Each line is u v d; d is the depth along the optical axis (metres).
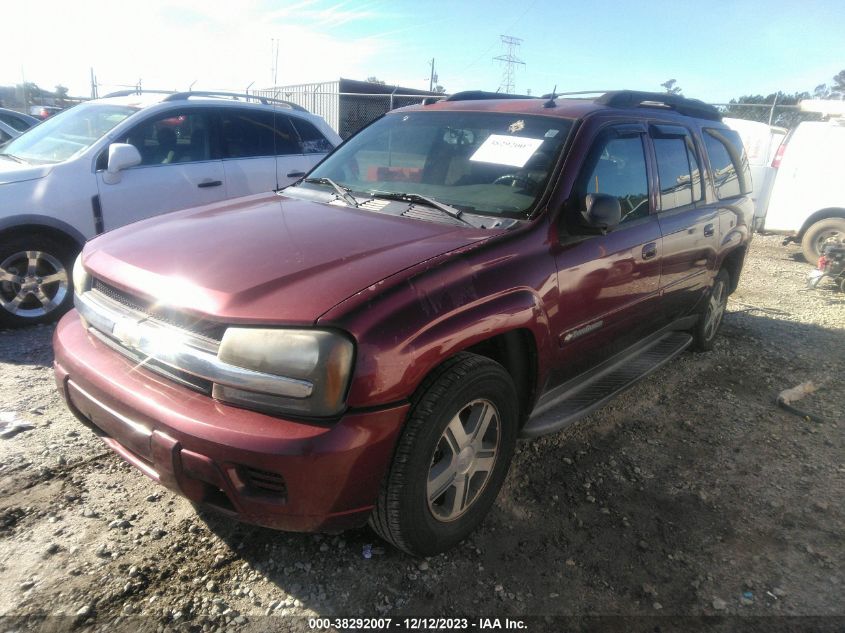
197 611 2.12
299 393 1.89
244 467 1.93
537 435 2.86
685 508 2.94
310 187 3.44
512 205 2.82
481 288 2.33
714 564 2.56
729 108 15.80
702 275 4.33
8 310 4.63
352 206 3.02
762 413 4.07
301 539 2.51
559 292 2.73
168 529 2.52
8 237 4.55
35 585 2.18
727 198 4.68
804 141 9.48
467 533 2.53
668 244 3.66
